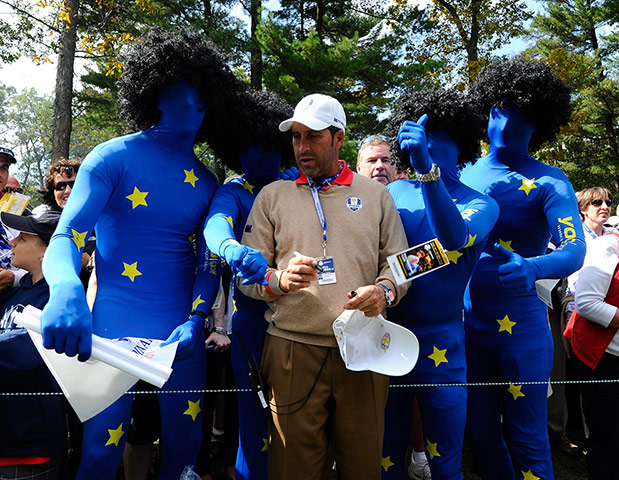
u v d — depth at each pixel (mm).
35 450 2107
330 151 2029
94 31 15758
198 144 2738
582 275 2729
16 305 2471
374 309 1848
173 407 2072
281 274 1865
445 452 2182
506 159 2580
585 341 2725
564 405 3762
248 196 2402
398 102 2488
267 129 2434
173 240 2139
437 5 20719
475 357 2521
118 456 1977
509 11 20703
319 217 2002
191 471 2104
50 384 2146
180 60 2164
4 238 3266
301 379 1948
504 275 2018
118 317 2021
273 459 2020
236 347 2367
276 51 14000
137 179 2074
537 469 2344
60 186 3297
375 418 1983
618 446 2635
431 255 1943
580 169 21922
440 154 2316
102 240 2104
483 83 2574
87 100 18531
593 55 23672
